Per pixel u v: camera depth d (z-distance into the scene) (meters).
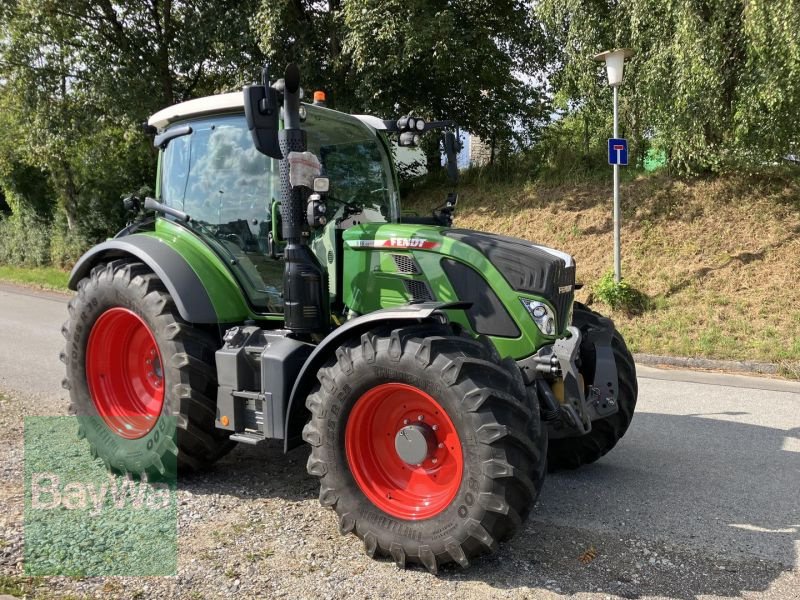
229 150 4.42
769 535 3.49
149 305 4.06
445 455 3.14
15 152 19.66
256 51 14.16
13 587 2.74
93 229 19.59
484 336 3.39
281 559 3.11
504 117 15.79
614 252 10.52
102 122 16.23
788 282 9.51
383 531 3.08
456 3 14.42
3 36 15.73
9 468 4.16
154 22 15.95
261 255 4.25
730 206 11.09
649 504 3.93
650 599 2.82
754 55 9.78
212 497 3.87
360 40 12.45
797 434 5.45
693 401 6.59
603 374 4.18
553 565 3.12
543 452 3.05
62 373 6.94
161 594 2.76
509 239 4.04
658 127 11.45
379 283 3.87
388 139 4.89
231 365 3.81
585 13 11.65
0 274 18.66
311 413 3.53
